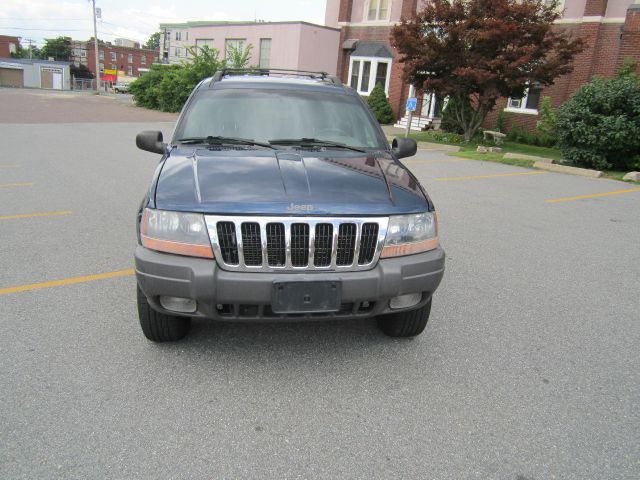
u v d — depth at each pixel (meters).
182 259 3.06
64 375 3.21
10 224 6.52
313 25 29.83
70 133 17.67
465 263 5.79
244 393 3.12
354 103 4.77
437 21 18.03
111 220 6.88
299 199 3.15
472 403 3.13
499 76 17.08
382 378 3.36
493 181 11.59
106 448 2.60
